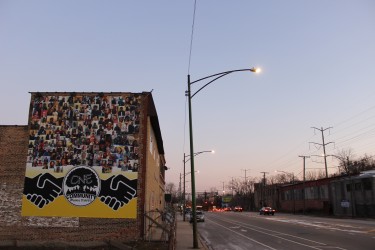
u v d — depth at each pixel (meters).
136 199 23.53
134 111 24.66
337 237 26.67
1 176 23.72
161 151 42.00
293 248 21.14
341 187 68.56
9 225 23.17
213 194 196.25
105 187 23.62
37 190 23.55
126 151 24.11
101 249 21.69
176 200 132.00
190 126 23.39
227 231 34.88
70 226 23.16
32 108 24.64
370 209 58.50
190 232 34.19
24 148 24.08
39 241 22.95
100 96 24.83
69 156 23.98
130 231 23.14
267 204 122.00
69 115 24.53
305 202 88.31
